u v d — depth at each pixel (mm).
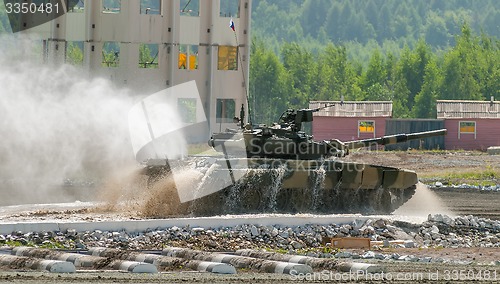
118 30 96688
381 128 140375
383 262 41656
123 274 35875
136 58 97688
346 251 46875
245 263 38812
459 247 50156
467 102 140875
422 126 138625
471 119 137500
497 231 56281
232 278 35312
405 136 65438
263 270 37969
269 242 49469
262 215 55438
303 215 55969
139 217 55062
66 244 45312
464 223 56906
